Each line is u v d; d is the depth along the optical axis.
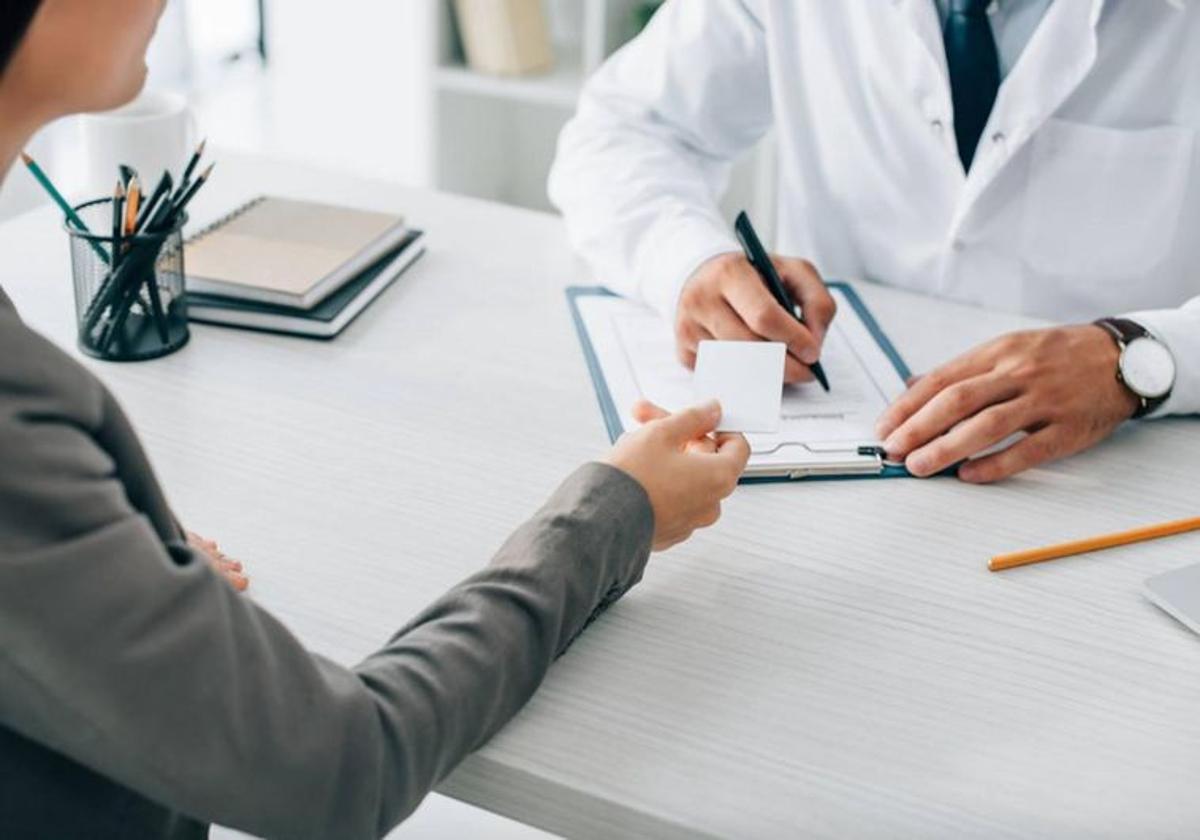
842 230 1.54
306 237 1.29
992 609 0.90
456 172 2.79
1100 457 1.08
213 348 1.17
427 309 1.26
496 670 0.74
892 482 1.03
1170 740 0.79
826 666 0.84
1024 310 1.47
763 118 1.58
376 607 0.88
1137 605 0.91
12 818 0.64
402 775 0.68
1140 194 1.39
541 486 1.01
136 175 1.19
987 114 1.38
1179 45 1.33
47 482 0.57
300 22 3.05
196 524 0.94
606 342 1.21
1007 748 0.78
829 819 0.73
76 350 1.16
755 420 1.06
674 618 0.88
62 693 0.58
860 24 1.40
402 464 1.03
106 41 0.61
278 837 0.64
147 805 0.69
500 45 2.57
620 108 1.50
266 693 0.62
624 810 0.74
